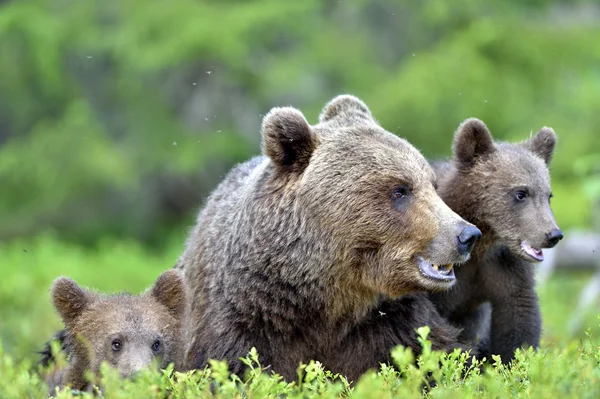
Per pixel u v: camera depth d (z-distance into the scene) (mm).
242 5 35562
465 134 10789
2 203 34562
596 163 22094
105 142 34250
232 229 9422
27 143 34750
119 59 33875
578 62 35219
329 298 9039
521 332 10391
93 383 8305
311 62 33812
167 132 34062
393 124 32125
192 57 33344
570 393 6828
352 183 8914
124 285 24500
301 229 8984
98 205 35125
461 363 7988
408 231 8781
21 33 34500
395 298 8969
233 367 9141
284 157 9203
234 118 34719
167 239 34156
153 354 8969
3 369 8312
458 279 10383
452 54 33594
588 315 16656
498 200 10484
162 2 34781
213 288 9500
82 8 34719
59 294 9312
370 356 9227
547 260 19422
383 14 35969
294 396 7367
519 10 37406
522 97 33500
